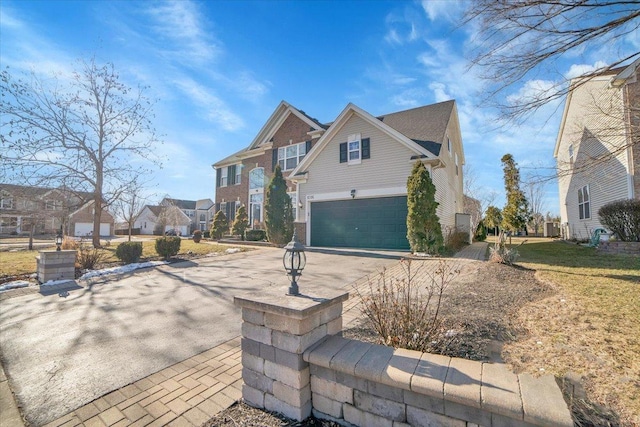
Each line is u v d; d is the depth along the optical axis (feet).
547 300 15.67
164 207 124.67
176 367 10.66
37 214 50.08
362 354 7.06
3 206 54.13
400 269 26.86
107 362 11.01
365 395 6.67
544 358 9.51
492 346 10.45
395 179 42.01
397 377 6.09
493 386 5.51
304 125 63.62
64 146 46.55
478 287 18.98
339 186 46.65
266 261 34.40
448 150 54.54
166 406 8.36
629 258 28.07
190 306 17.81
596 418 6.46
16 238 92.38
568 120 50.60
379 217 43.16
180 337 13.33
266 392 7.87
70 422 7.79
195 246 51.29
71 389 9.29
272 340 7.72
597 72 13.73
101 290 21.62
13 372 10.36
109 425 7.64
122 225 152.25
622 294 16.12
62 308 17.49
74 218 114.83
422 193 35.83
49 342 12.79
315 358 7.15
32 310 17.13
